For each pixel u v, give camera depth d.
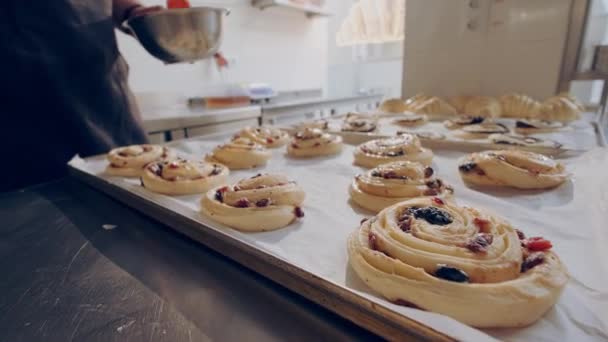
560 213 0.34
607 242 0.28
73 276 0.26
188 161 0.46
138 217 0.35
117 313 0.22
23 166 0.46
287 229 0.33
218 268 0.27
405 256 0.24
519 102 0.71
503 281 0.22
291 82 1.37
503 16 0.74
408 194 0.36
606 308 0.22
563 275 0.23
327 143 0.56
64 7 0.46
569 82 0.72
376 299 0.19
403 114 0.82
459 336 0.16
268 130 0.65
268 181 0.37
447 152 0.53
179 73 0.98
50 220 0.35
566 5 0.67
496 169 0.40
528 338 0.20
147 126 0.72
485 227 0.27
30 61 0.43
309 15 1.38
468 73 0.81
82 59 0.48
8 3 0.42
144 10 0.52
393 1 1.14
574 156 0.45
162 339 0.20
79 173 0.44
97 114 0.52
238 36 1.12
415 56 0.88
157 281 0.25
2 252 0.29
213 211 0.34
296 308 0.22
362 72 1.62
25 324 0.22
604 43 0.72
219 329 0.21
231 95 1.09
